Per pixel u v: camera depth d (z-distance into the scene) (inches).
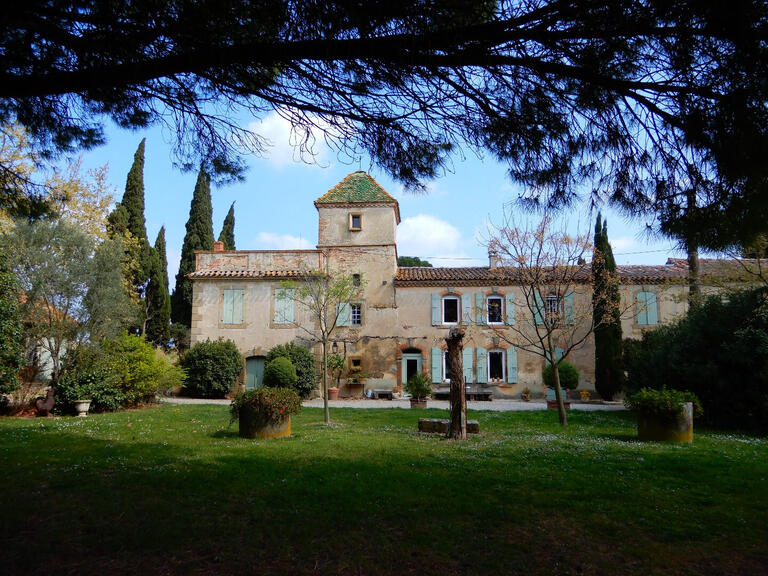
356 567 159.0
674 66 138.6
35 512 205.9
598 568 160.2
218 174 204.7
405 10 131.8
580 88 156.9
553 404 745.0
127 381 653.3
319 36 142.6
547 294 717.9
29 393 615.5
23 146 425.4
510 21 133.2
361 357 989.2
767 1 111.9
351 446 363.6
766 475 285.9
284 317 980.6
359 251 1032.8
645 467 305.3
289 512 207.0
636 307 908.6
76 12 147.4
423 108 171.3
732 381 524.1
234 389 941.2
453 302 1033.5
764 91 127.0
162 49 157.1
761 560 168.1
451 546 174.4
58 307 637.3
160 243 1330.0
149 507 212.4
